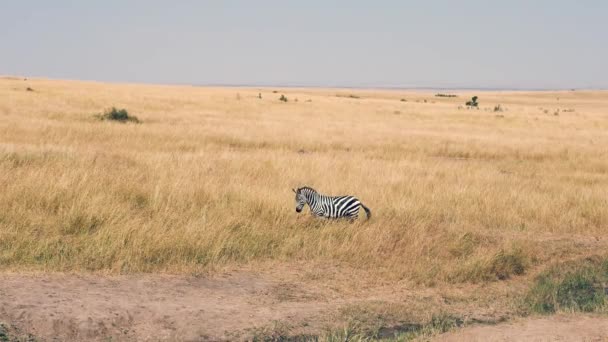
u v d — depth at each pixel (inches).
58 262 453.7
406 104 3528.5
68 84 3742.6
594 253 582.2
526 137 1747.0
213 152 1053.2
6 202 552.1
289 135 1443.2
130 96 2593.5
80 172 672.4
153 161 828.6
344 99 3809.1
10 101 1871.3
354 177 838.5
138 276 447.2
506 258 533.3
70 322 355.3
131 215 559.5
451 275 497.7
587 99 6628.9
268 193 658.8
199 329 362.6
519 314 423.8
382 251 540.4
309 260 513.0
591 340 351.9
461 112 2844.5
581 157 1277.1
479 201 737.6
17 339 335.0
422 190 774.5
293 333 367.9
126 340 345.7
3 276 418.9
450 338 356.8
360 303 426.0
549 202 741.3
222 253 503.5
